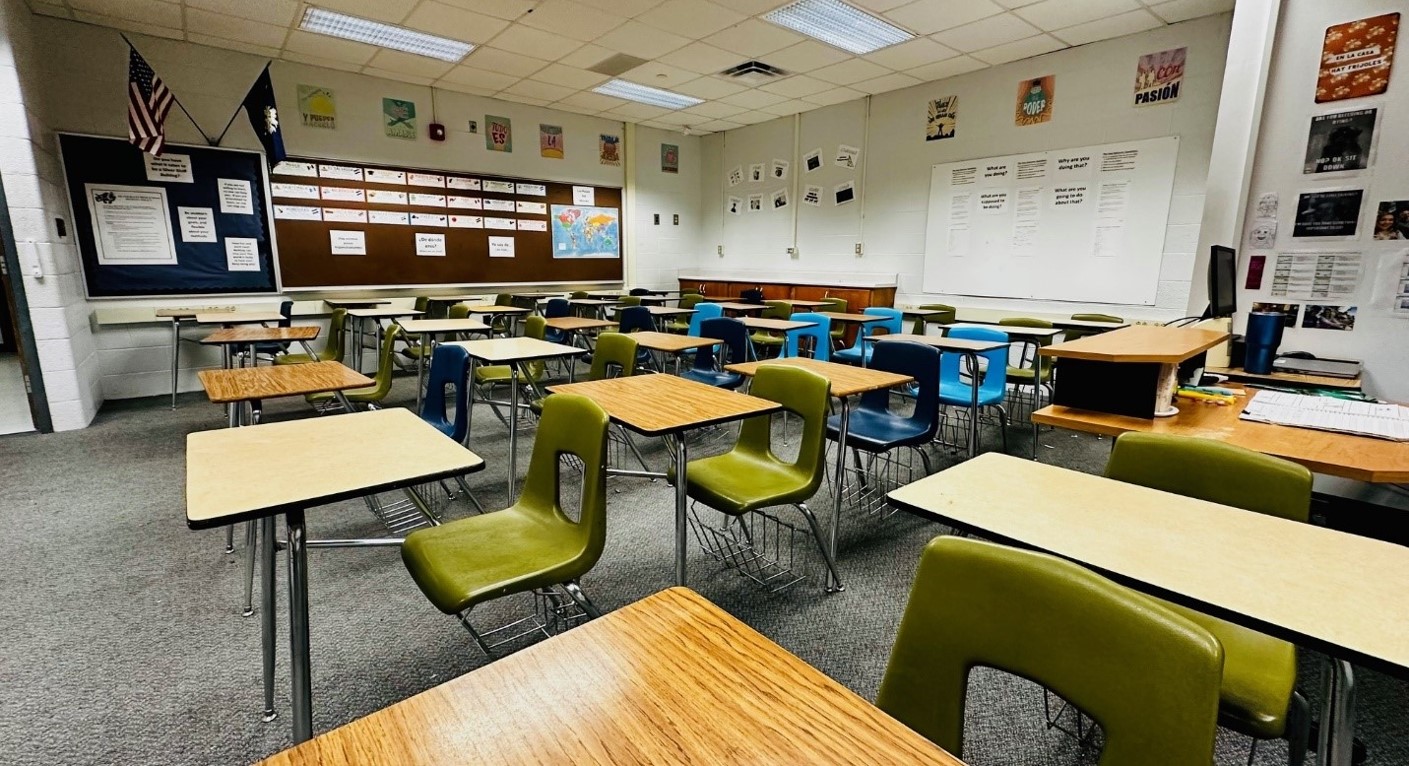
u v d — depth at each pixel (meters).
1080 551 0.97
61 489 3.19
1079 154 5.38
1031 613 0.72
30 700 1.67
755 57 5.55
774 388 2.28
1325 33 2.37
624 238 8.34
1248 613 0.80
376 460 1.42
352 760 0.57
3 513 2.89
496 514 1.74
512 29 4.93
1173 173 4.90
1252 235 2.59
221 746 1.53
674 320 6.72
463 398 2.60
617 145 8.09
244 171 5.61
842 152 7.22
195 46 5.26
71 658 1.85
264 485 1.25
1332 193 2.41
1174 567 0.93
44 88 4.56
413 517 2.88
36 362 4.14
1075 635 0.68
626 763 0.56
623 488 3.30
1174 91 4.83
